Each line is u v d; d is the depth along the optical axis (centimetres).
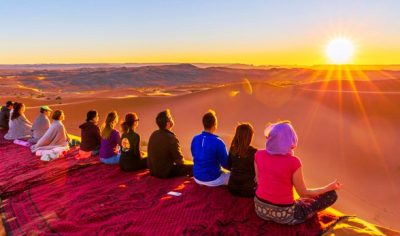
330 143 2386
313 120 3016
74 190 696
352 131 2619
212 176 652
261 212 503
